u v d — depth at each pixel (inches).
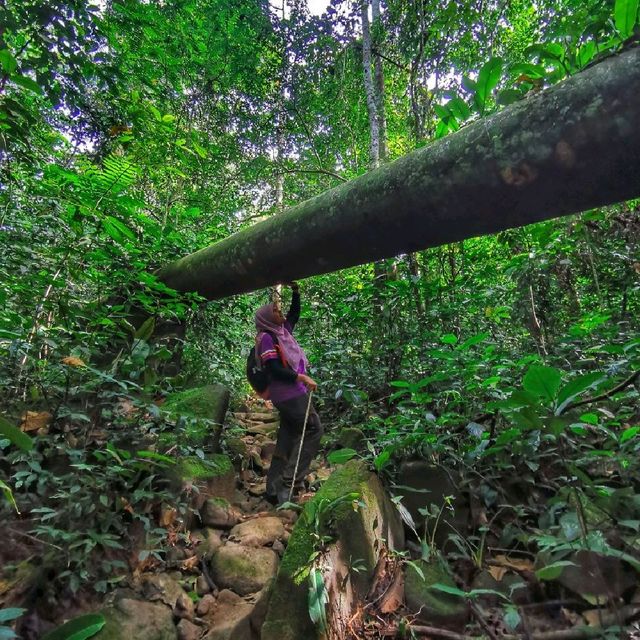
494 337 151.1
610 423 78.7
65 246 117.3
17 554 62.9
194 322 178.2
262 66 315.3
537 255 133.1
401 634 63.2
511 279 147.8
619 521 63.7
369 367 154.9
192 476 87.9
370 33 232.7
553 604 65.5
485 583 70.0
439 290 149.7
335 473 85.7
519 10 198.1
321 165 287.6
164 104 221.5
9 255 108.7
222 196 310.2
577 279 165.0
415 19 211.0
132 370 98.1
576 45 82.3
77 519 67.7
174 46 232.8
